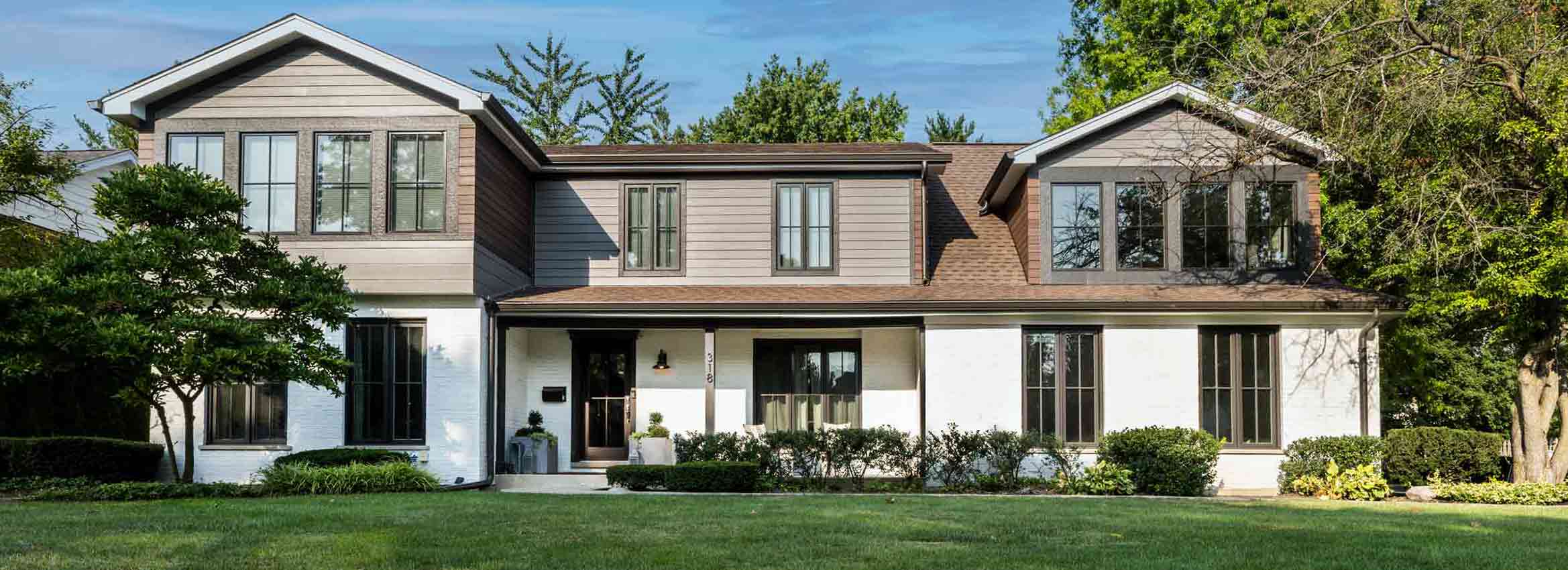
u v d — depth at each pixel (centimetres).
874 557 910
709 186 1959
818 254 1942
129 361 1381
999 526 1104
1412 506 1389
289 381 1470
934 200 2175
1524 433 1681
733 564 876
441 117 1664
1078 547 967
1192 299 1733
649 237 1953
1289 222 1836
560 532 1038
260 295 1436
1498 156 1611
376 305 1680
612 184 1964
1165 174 1839
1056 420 1761
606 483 1764
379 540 966
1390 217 1634
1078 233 1853
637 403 1956
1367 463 1644
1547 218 1602
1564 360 1691
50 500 1360
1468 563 900
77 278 1363
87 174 2244
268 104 1673
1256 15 2658
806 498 1433
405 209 1664
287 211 1662
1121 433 1681
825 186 1955
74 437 1647
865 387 1944
